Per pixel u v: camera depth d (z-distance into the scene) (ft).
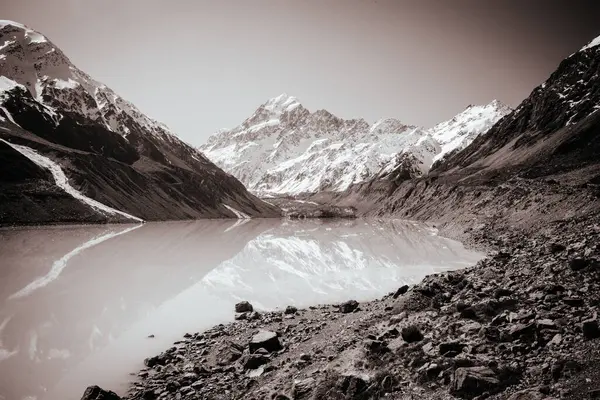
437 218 397.80
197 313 89.20
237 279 126.41
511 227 184.96
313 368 49.19
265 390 46.06
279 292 108.88
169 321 83.15
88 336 72.90
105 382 54.70
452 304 57.77
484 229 207.21
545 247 79.77
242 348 63.77
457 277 69.77
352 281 121.49
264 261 162.20
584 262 59.41
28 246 183.32
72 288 107.76
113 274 128.98
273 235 290.15
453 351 42.98
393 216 560.61
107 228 303.48
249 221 522.06
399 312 61.62
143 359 63.00
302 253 185.57
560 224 137.90
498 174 384.68
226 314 88.43
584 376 33.19
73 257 158.61
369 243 223.51
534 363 38.09
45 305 90.53
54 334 73.00
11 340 68.80
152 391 50.21
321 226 407.03
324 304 95.14
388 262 152.76
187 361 61.00
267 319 81.05
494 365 38.73
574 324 42.83
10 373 56.39
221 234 293.23
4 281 112.78
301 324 75.56
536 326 43.57
